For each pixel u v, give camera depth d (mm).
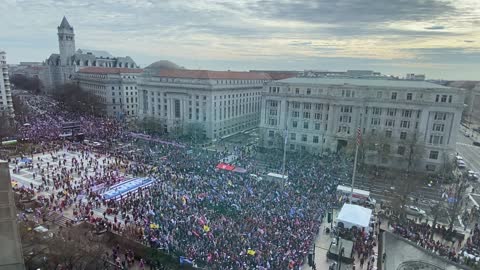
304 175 81938
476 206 68875
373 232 55688
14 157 96875
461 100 89125
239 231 51531
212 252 45688
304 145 115438
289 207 61125
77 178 80625
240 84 156875
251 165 91000
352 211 56281
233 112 152500
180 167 87000
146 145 114938
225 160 96375
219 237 49562
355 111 105000
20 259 13422
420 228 56250
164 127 149375
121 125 151250
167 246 48688
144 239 51188
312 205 63469
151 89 151500
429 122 94438
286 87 115562
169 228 53219
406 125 98188
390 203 65438
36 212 59844
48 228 55312
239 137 144500
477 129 179125
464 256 46281
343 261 46812
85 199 68062
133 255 47906
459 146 136500
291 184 74438
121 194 68875
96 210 63656
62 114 167750
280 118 118000
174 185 74188
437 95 92375
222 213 58281
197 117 140000
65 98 199000
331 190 72375
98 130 132875
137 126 150250
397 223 57594
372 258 46438
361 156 95875
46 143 113000
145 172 85250
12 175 81812
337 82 113500
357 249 49562
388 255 41531
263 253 45156
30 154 100312
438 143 94312
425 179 85500
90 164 91750
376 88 101188
